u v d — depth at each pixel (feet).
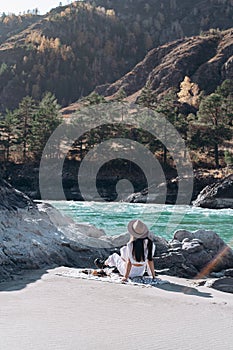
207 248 39.22
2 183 39.55
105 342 15.55
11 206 37.58
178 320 18.84
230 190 127.85
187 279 30.81
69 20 587.68
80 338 15.85
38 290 23.81
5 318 18.07
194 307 21.38
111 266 31.68
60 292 23.45
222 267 36.96
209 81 364.17
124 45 564.71
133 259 28.17
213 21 596.29
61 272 29.32
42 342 15.26
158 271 33.68
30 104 221.05
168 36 592.60
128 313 19.71
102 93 436.35
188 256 36.60
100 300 22.06
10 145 206.39
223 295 24.75
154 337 16.35
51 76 494.59
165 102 205.26
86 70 514.68
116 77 522.47
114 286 25.44
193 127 205.05
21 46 526.16
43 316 18.58
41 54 511.81
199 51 395.55
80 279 26.99
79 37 556.10
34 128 200.85
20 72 490.08
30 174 193.88
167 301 22.40
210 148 208.64
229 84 257.34
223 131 200.03
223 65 368.07
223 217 90.07
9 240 32.19
